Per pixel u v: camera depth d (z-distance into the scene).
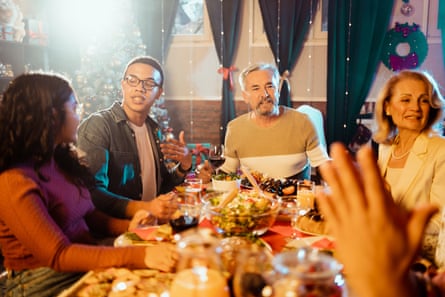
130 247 1.25
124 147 2.24
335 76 4.77
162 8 5.14
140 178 2.33
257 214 1.39
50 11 5.05
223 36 5.04
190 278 0.85
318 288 0.68
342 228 0.50
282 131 2.52
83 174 1.64
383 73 4.77
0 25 4.04
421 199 1.74
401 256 0.48
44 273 1.37
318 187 1.85
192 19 5.22
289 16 4.78
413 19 4.62
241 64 5.11
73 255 1.22
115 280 1.12
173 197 1.75
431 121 1.82
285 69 4.87
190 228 1.39
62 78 1.47
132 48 4.72
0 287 1.85
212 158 2.37
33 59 4.79
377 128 2.02
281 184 2.03
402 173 1.80
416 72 1.86
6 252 1.37
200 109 5.35
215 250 0.89
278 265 0.71
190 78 5.32
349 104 4.80
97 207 1.95
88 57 4.55
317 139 2.54
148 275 1.14
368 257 0.48
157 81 2.35
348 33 4.69
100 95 4.48
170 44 5.30
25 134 1.33
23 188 1.26
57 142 1.49
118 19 4.64
